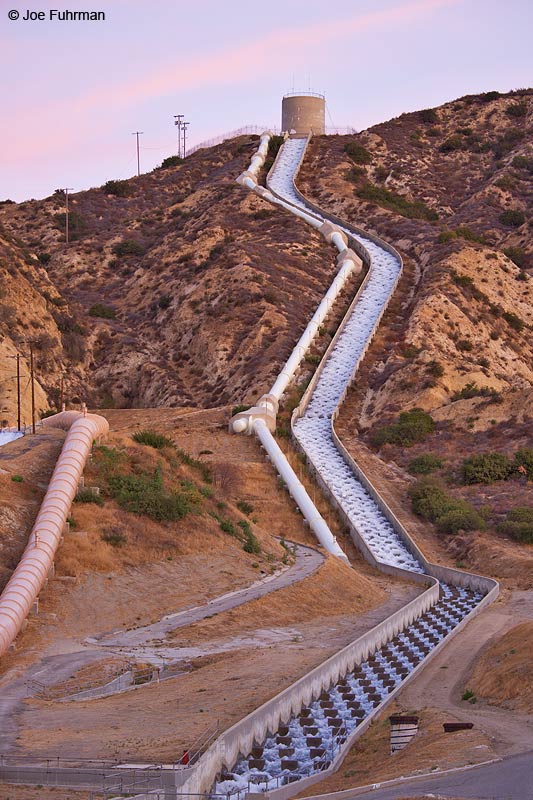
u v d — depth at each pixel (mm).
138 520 62812
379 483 94375
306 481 92750
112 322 138000
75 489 61625
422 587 73000
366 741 40062
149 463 70375
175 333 131750
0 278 124688
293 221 158250
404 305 132875
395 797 30062
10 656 47531
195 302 134500
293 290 134625
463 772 32250
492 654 51000
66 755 34125
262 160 197125
